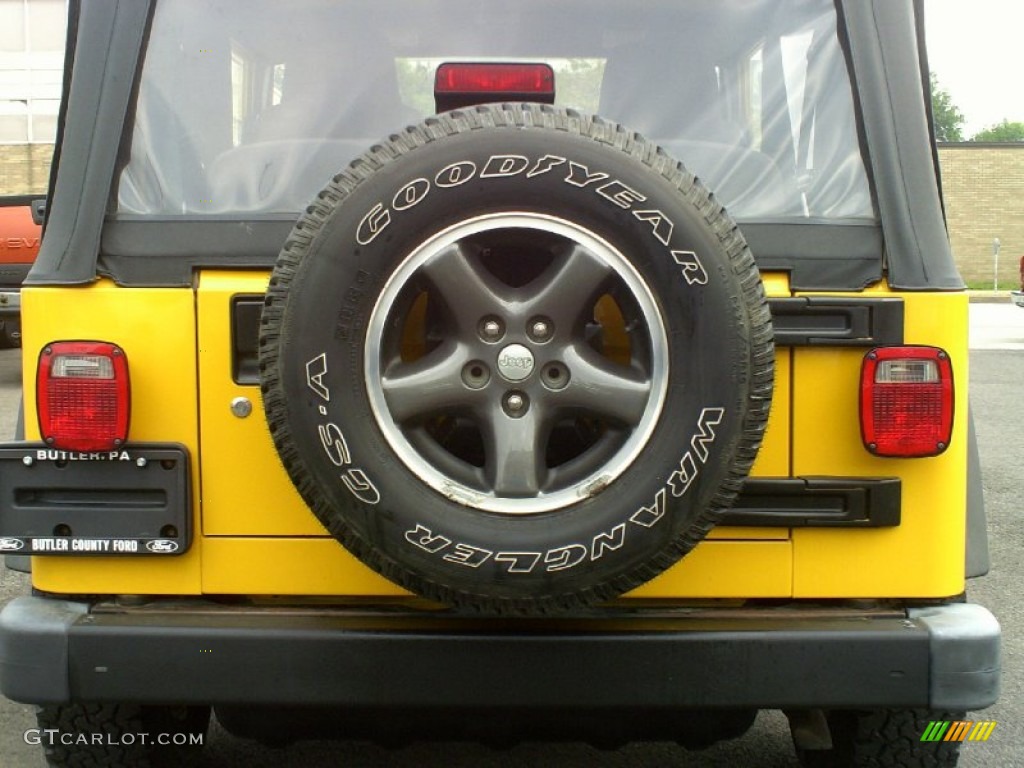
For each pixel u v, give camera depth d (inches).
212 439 104.7
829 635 101.6
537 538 92.4
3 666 102.9
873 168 108.8
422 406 94.1
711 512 94.3
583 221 93.1
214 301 104.1
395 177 92.4
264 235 105.3
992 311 895.1
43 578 106.9
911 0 112.6
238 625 102.2
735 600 107.8
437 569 93.2
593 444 99.0
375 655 101.0
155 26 112.6
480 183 92.3
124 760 116.1
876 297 105.1
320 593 105.6
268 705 102.0
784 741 151.2
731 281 93.0
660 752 147.3
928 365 103.7
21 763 139.6
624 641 101.0
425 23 119.3
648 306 93.4
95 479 104.2
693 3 119.6
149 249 105.2
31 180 985.5
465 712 106.0
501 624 103.3
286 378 93.2
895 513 105.5
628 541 93.0
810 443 105.5
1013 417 406.3
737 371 92.9
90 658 101.5
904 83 110.5
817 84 114.4
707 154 118.6
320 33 118.5
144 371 104.3
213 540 105.4
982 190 1238.3
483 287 93.4
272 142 117.3
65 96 110.0
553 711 103.4
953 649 101.7
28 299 104.5
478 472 95.3
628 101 120.8
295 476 94.5
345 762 142.9
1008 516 271.9
